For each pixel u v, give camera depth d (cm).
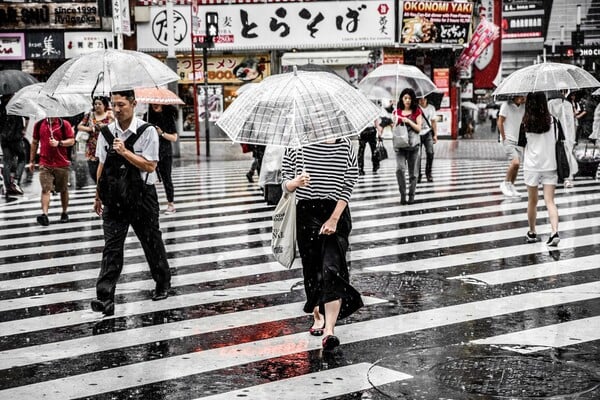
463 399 573
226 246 1196
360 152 2269
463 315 801
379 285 930
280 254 724
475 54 3972
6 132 1803
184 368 657
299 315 815
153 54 3972
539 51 7938
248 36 3878
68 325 793
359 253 1119
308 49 3941
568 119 1282
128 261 1102
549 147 1130
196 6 2980
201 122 4031
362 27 3834
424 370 639
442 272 995
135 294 914
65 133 1429
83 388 615
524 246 1154
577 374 623
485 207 1554
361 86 1947
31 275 1031
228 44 3888
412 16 3812
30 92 1616
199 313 827
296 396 589
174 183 2078
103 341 737
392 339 725
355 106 684
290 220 715
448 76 4028
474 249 1138
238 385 615
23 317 827
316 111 669
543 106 1116
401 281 948
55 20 3591
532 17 7894
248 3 3850
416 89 1955
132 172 809
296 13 3847
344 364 659
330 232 688
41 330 777
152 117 1496
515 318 786
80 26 3597
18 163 1861
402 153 1586
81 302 888
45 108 1374
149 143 808
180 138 4056
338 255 698
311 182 702
